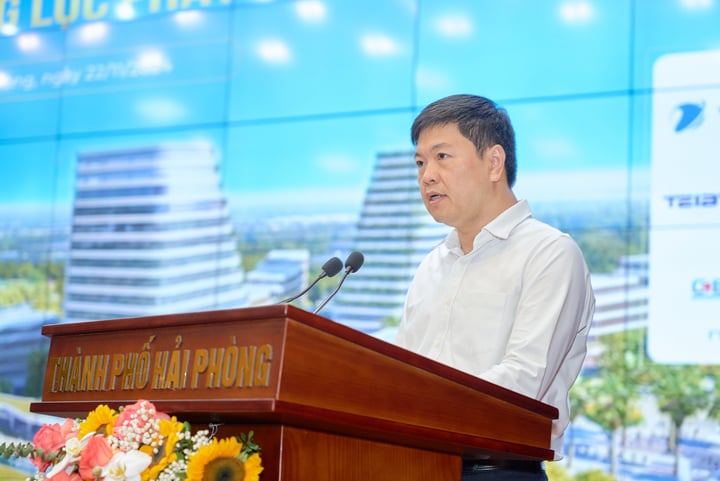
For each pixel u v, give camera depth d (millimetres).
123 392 1630
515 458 1971
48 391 1781
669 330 4586
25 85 6141
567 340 2207
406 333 2475
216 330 1521
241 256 5469
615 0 4840
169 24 5848
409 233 5117
